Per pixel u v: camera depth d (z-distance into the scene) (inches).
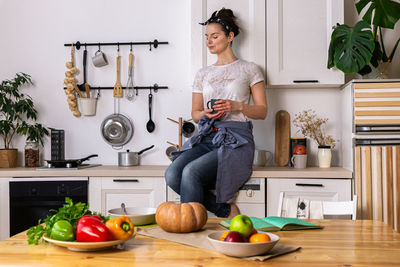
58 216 48.0
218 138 108.4
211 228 58.7
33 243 48.6
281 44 121.9
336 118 132.6
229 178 107.2
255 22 122.2
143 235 54.3
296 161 122.0
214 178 108.9
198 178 103.0
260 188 112.3
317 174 112.0
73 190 119.6
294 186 112.3
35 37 141.6
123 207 65.0
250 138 112.0
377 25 114.9
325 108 133.0
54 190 120.0
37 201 120.3
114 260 41.9
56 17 141.3
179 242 49.8
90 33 140.3
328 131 133.0
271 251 44.9
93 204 119.5
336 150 132.5
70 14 141.0
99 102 140.1
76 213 48.8
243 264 40.5
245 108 108.6
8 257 43.2
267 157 130.0
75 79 140.4
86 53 139.5
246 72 116.2
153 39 139.0
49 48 141.4
